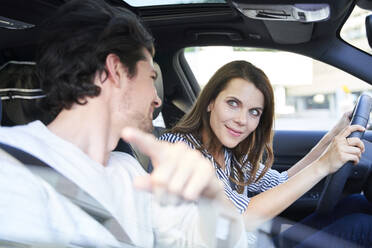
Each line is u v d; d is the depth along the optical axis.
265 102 1.96
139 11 2.85
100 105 1.12
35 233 0.74
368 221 1.77
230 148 2.03
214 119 1.93
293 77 2.93
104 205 0.90
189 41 2.91
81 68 1.09
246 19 2.58
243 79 1.90
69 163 1.00
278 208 1.81
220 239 0.77
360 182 2.07
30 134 1.02
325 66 2.80
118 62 1.14
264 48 2.85
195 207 0.77
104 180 1.04
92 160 1.06
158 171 0.68
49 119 1.63
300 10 2.02
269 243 0.94
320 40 2.73
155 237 0.88
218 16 2.76
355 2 2.38
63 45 1.10
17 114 1.83
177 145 0.72
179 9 2.80
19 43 2.35
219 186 0.76
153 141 0.70
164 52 2.95
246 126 1.91
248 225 0.88
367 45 2.70
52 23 1.14
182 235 0.82
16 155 0.89
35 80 1.82
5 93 1.81
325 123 3.26
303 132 3.13
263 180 2.24
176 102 3.05
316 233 1.18
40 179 0.85
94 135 1.11
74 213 0.84
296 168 2.37
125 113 1.16
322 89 3.48
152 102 1.21
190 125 1.96
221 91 1.92
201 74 3.04
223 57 2.92
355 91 2.80
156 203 0.81
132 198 0.94
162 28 2.88
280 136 3.12
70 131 1.10
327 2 1.92
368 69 2.71
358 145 1.90
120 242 0.84
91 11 1.13
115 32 1.13
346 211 1.93
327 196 1.87
